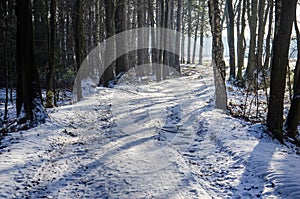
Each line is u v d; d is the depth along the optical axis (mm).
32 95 10508
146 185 5641
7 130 9555
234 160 7094
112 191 5418
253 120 11531
